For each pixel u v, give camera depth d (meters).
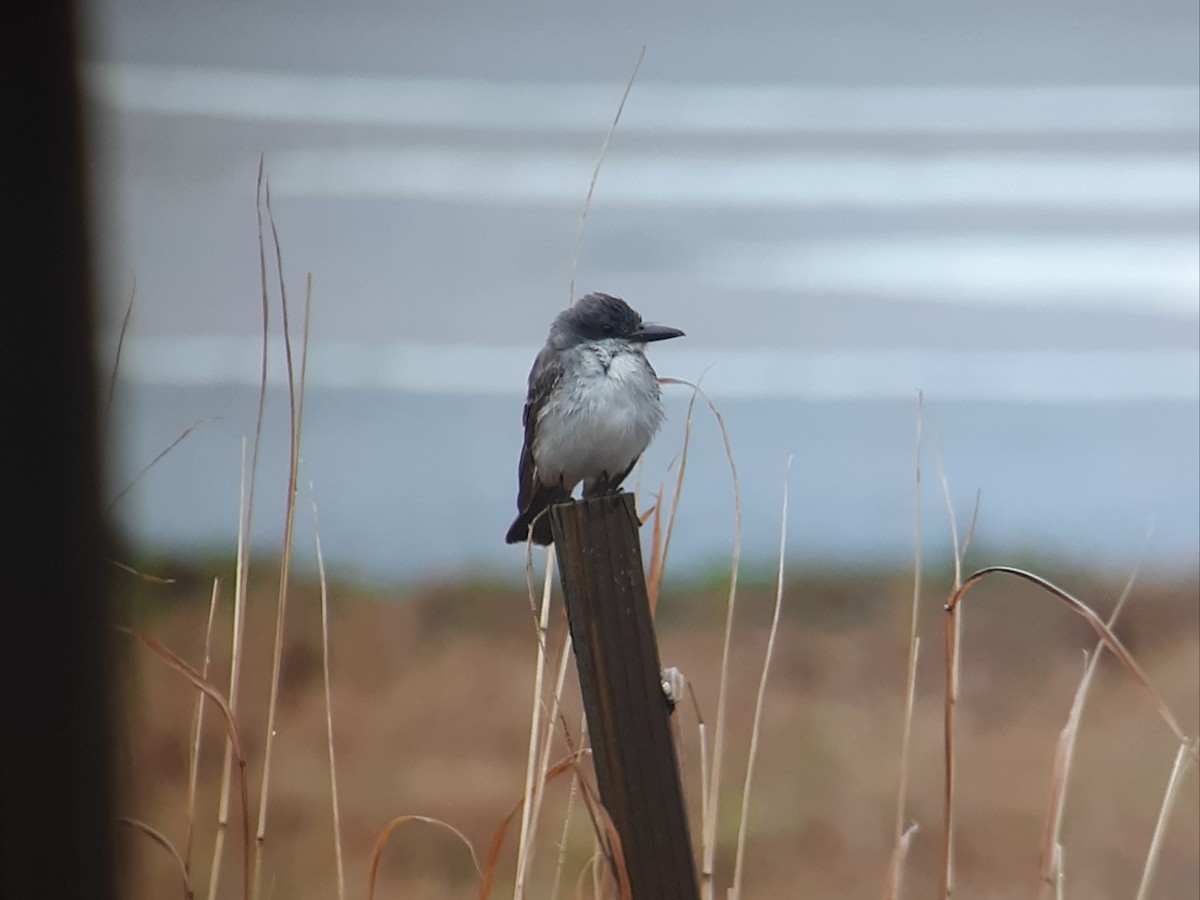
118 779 5.06
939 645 11.56
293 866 9.09
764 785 9.88
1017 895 9.04
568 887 8.61
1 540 4.54
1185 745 5.28
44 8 4.71
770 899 8.94
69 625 4.75
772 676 11.24
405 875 8.98
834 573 12.73
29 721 4.55
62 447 4.77
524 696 10.98
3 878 4.45
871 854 9.36
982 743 10.41
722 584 12.61
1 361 4.55
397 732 10.38
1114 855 9.31
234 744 5.23
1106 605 11.87
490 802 9.65
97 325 4.96
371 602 11.96
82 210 4.89
